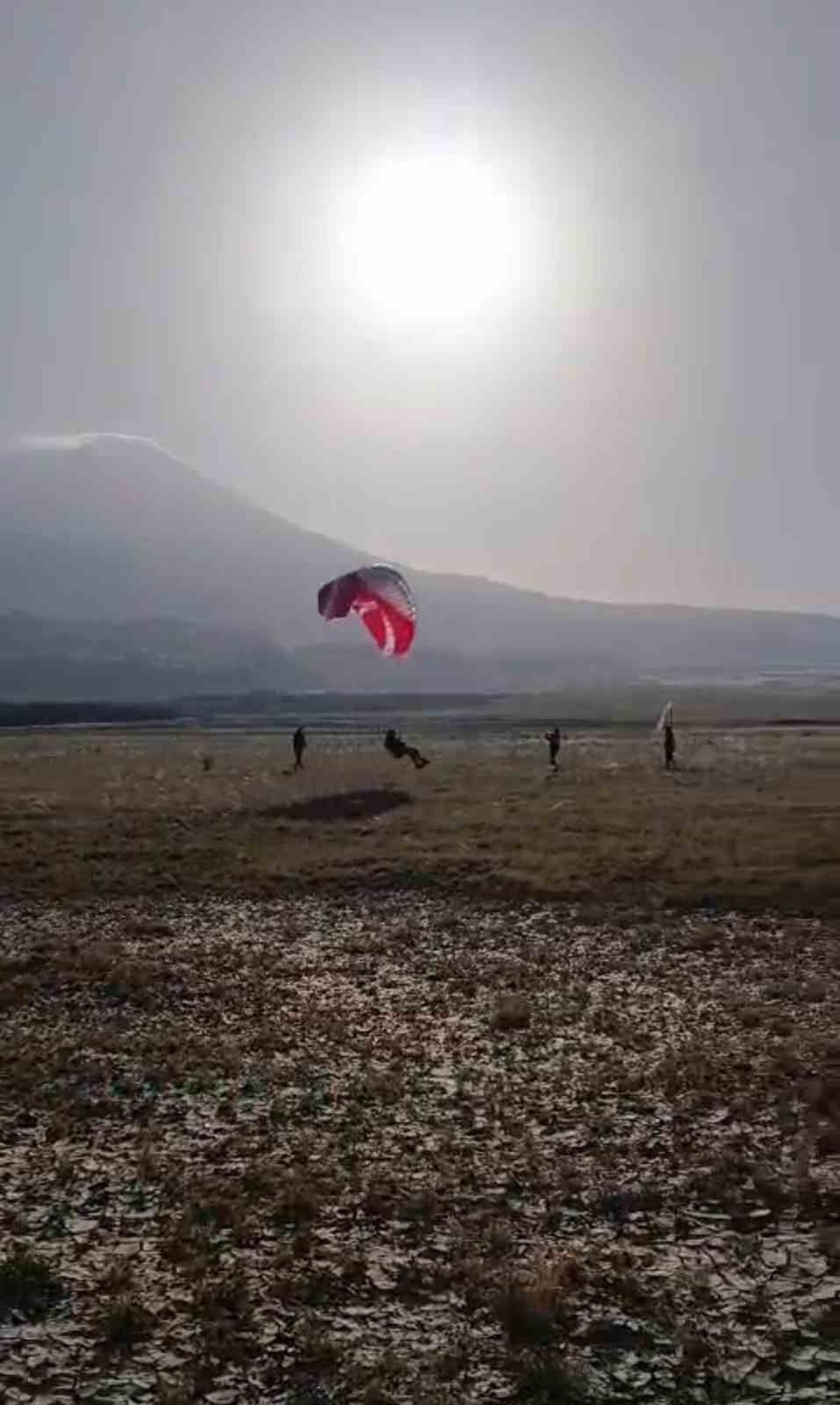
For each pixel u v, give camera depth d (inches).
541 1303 457.7
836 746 3560.5
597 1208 550.3
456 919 1240.8
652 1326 450.6
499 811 1929.1
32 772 2810.0
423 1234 526.0
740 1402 404.5
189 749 3843.5
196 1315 458.6
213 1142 631.2
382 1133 641.6
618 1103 685.3
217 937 1162.6
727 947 1096.2
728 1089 706.8
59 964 1032.2
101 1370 423.8
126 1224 536.4
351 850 1600.6
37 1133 647.1
